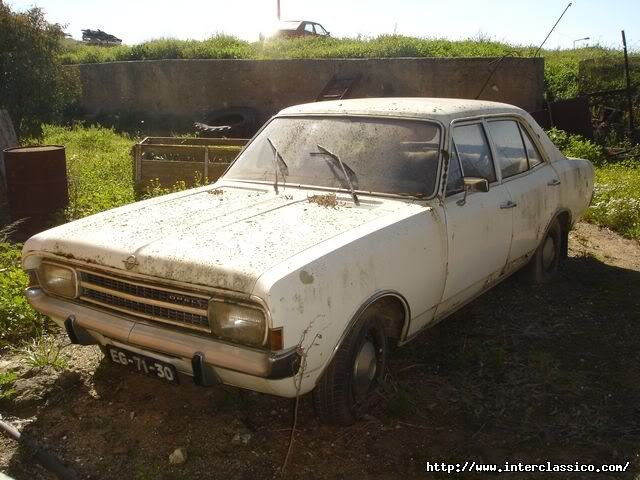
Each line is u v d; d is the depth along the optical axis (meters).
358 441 3.29
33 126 14.16
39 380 3.77
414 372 4.04
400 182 3.86
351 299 3.07
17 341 4.36
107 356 3.40
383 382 3.60
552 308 5.13
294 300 2.75
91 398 3.63
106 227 3.43
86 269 3.24
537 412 3.62
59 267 3.35
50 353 4.07
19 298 4.52
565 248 6.04
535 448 3.28
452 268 3.87
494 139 4.62
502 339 4.55
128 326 3.10
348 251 3.07
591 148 12.80
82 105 20.52
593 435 3.40
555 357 4.30
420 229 3.56
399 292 3.42
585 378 4.02
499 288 5.52
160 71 19.05
